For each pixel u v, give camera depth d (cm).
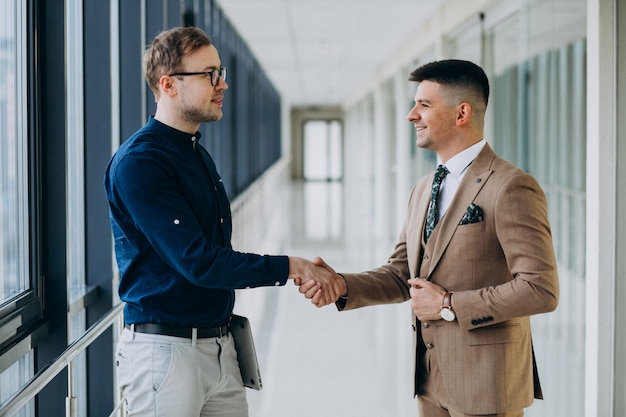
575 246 391
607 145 311
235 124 1009
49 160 279
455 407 214
